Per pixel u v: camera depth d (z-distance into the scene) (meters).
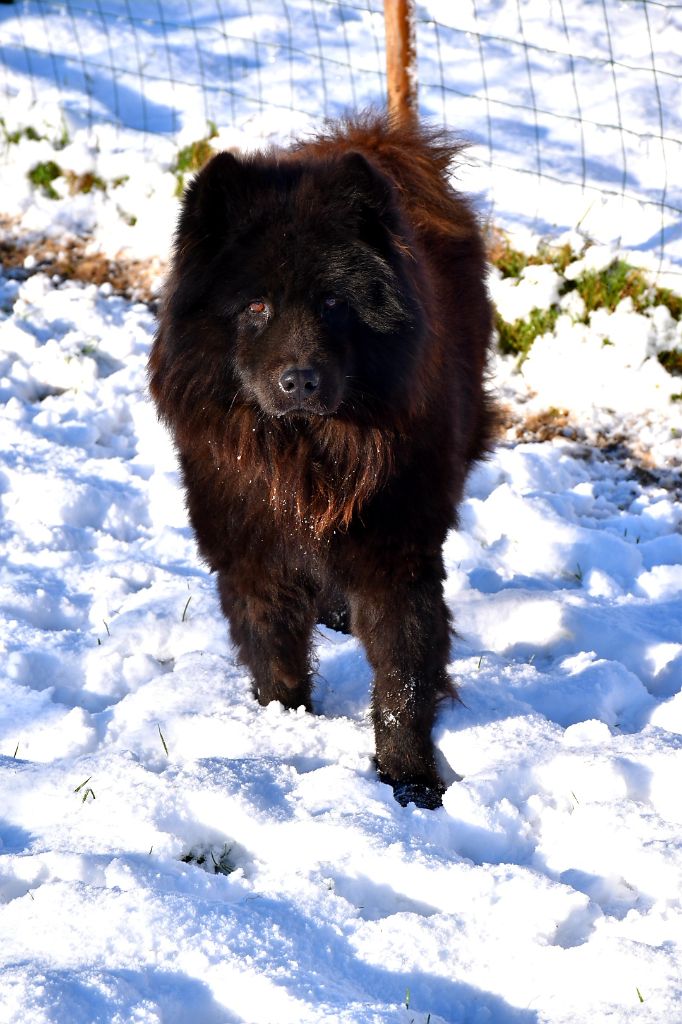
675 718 5.09
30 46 11.89
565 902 3.71
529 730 4.89
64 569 6.35
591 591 6.43
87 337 8.77
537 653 5.79
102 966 3.39
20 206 10.21
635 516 7.17
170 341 4.33
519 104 10.57
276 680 4.95
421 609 4.57
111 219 9.98
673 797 4.46
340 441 4.36
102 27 12.27
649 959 3.38
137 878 3.75
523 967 3.45
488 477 7.49
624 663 5.71
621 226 9.06
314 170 4.25
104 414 7.97
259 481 4.46
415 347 4.28
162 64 11.59
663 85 10.74
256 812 4.21
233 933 3.51
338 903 3.70
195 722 4.90
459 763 4.80
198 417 4.39
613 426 8.12
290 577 4.69
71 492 6.94
